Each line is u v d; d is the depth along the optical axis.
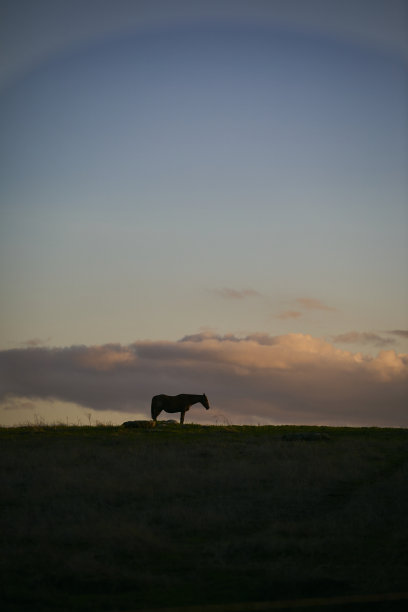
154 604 13.27
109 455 30.94
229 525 19.53
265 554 16.77
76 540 17.56
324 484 25.47
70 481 25.02
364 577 14.73
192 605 13.18
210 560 16.16
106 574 14.97
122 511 21.00
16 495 23.14
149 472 27.05
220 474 26.55
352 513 20.48
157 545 17.16
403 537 17.77
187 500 22.88
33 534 17.91
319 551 16.75
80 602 13.42
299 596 13.68
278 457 31.27
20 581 14.48
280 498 23.09
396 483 24.91
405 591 13.69
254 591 14.02
